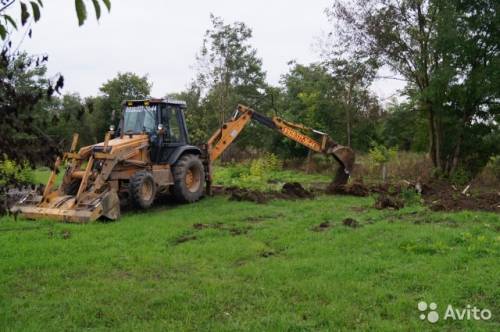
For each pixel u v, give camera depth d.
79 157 11.45
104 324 5.03
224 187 16.28
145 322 5.02
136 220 10.46
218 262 7.20
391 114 21.23
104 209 10.23
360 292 5.75
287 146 26.62
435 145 19.08
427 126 20.52
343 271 6.51
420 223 9.73
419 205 11.89
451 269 6.57
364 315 5.13
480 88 16.34
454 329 4.83
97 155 11.15
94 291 5.93
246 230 9.48
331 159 24.06
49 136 3.20
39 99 2.99
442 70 16.86
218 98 31.58
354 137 23.39
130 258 7.32
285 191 14.33
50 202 10.74
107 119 31.09
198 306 5.42
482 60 17.11
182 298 5.64
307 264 6.85
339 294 5.68
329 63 21.17
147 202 11.62
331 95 23.08
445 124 18.56
